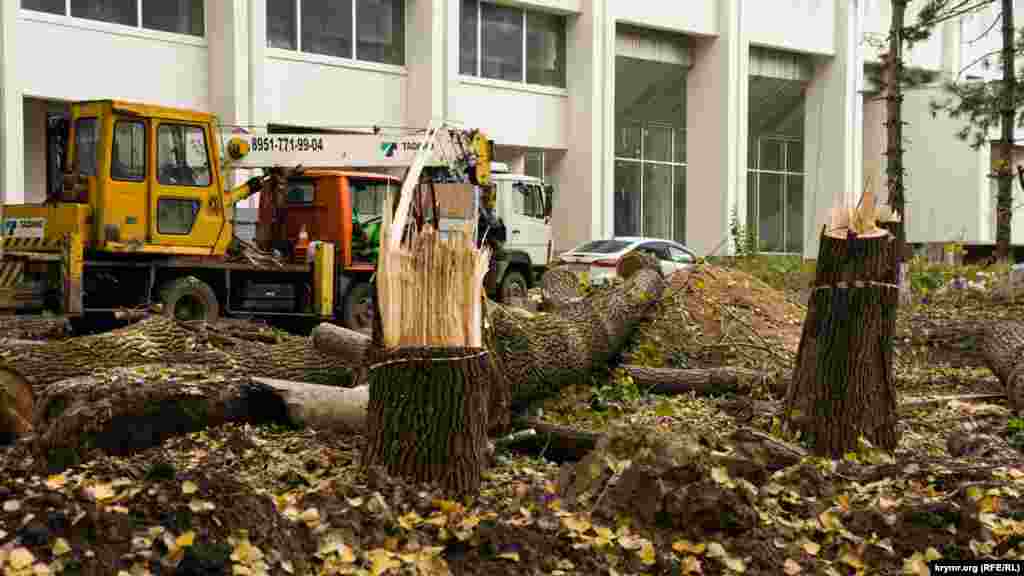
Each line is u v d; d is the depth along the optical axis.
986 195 45.59
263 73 24.42
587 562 4.69
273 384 6.54
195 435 6.29
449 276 5.42
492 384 6.65
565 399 8.46
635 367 9.34
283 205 17.30
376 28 27.86
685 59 36.00
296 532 4.57
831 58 39.44
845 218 6.76
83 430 5.70
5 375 6.55
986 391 10.13
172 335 8.44
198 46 24.00
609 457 5.43
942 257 24.88
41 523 4.19
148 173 14.25
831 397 6.69
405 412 5.38
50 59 21.47
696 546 4.84
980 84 22.62
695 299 10.98
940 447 7.34
